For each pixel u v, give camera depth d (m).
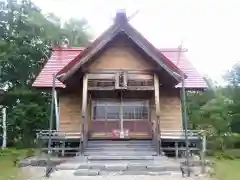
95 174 11.30
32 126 30.42
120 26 15.29
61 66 20.03
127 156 13.39
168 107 18.20
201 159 14.09
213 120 24.19
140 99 17.75
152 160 13.15
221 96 25.61
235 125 28.67
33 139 30.31
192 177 10.98
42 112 30.20
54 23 34.66
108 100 17.66
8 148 28.38
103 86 15.88
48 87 17.97
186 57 20.91
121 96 17.67
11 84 31.83
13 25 31.53
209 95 28.50
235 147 25.92
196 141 15.55
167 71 15.27
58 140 15.68
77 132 17.86
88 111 17.42
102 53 16.66
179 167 12.01
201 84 18.30
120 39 16.62
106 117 17.48
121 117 17.44
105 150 14.51
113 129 17.30
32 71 31.97
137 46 16.06
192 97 28.48
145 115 17.62
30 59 31.72
